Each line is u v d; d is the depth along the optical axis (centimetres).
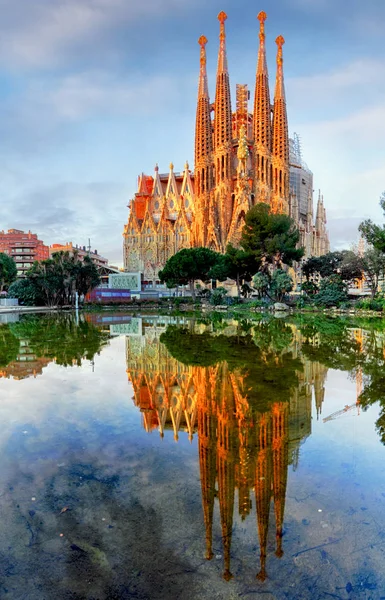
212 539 449
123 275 8675
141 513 502
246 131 10550
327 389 1080
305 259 10625
